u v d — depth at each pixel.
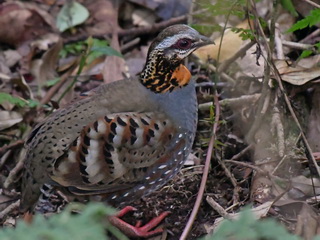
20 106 12.52
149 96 9.60
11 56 14.30
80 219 5.47
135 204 10.70
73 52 14.40
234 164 10.91
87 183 9.15
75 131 9.12
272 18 10.62
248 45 12.11
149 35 14.78
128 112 9.38
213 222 9.93
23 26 14.55
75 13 14.92
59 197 10.74
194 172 10.88
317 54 11.73
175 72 9.68
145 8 15.19
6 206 11.15
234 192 10.26
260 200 9.95
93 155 9.03
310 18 10.52
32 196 9.31
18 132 12.46
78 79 13.76
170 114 9.62
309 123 11.23
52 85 13.44
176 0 15.10
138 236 10.09
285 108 11.30
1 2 14.80
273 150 10.84
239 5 11.04
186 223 9.84
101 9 15.12
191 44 9.69
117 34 14.62
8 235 5.40
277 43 12.15
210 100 12.31
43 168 9.11
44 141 9.16
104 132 9.09
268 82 10.97
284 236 5.55
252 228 5.77
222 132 11.62
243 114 11.66
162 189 10.80
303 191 10.03
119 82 9.80
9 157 12.07
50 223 5.50
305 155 10.73
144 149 9.35
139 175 9.48
